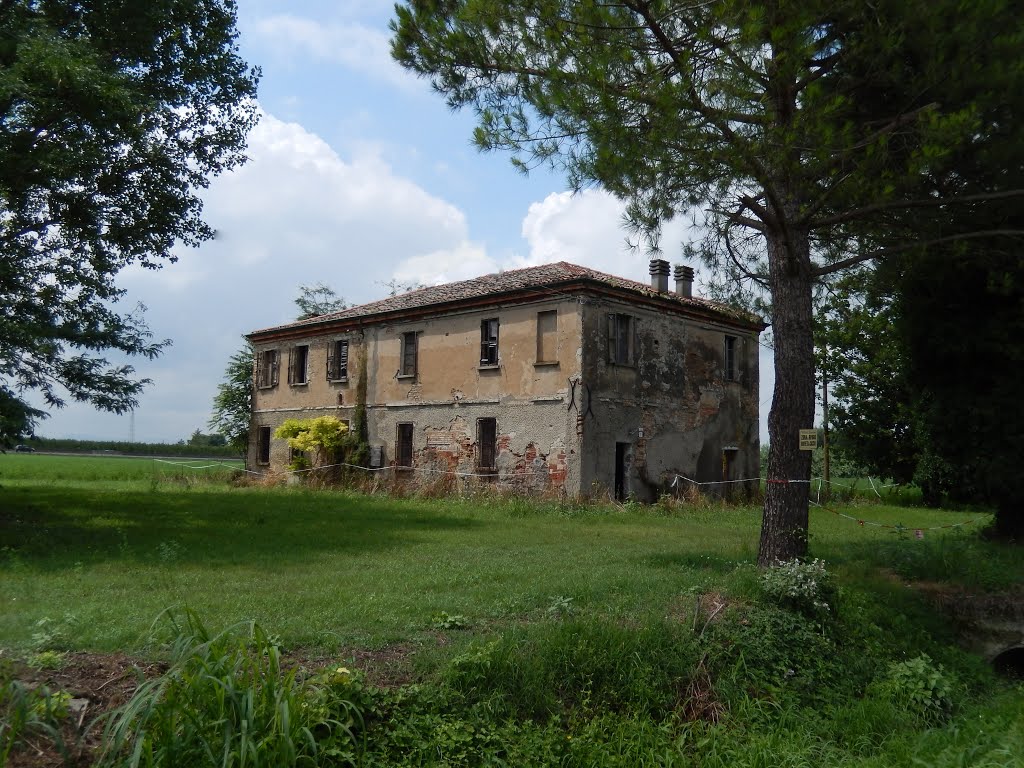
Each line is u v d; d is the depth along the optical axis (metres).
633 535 14.77
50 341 13.58
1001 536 14.20
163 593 7.71
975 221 10.28
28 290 14.39
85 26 14.74
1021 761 5.78
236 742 4.09
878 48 8.12
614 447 21.28
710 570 10.27
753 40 7.38
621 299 21.73
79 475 31.94
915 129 8.31
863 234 10.78
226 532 13.27
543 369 21.36
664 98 7.66
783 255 10.02
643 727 5.73
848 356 31.20
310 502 20.17
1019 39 7.90
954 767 5.80
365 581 8.85
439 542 12.76
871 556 11.94
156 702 4.00
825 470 33.22
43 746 4.04
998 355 13.20
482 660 5.64
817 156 8.00
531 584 8.89
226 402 38.41
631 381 21.97
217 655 4.48
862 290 12.11
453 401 23.73
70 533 12.27
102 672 4.89
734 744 5.84
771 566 9.18
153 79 15.90
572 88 8.09
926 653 8.42
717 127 8.34
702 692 6.48
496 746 5.09
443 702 5.22
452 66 9.04
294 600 7.51
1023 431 13.05
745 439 26.11
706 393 24.62
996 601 9.79
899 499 30.53
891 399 29.72
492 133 8.56
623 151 8.25
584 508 18.92
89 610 6.61
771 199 8.80
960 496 14.60
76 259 16.05
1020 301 12.59
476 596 8.12
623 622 7.16
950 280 13.10
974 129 8.03
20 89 11.65
